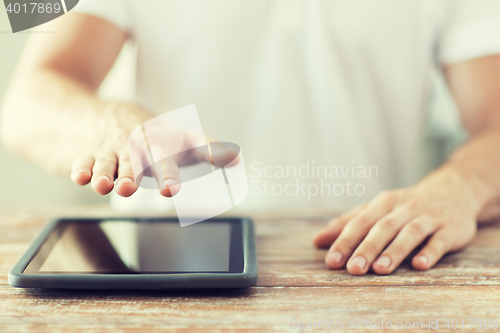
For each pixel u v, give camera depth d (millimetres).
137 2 1145
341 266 647
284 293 592
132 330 536
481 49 1073
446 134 1724
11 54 2021
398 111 1213
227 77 1175
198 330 537
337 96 1174
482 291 596
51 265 595
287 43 1176
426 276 628
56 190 2293
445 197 738
